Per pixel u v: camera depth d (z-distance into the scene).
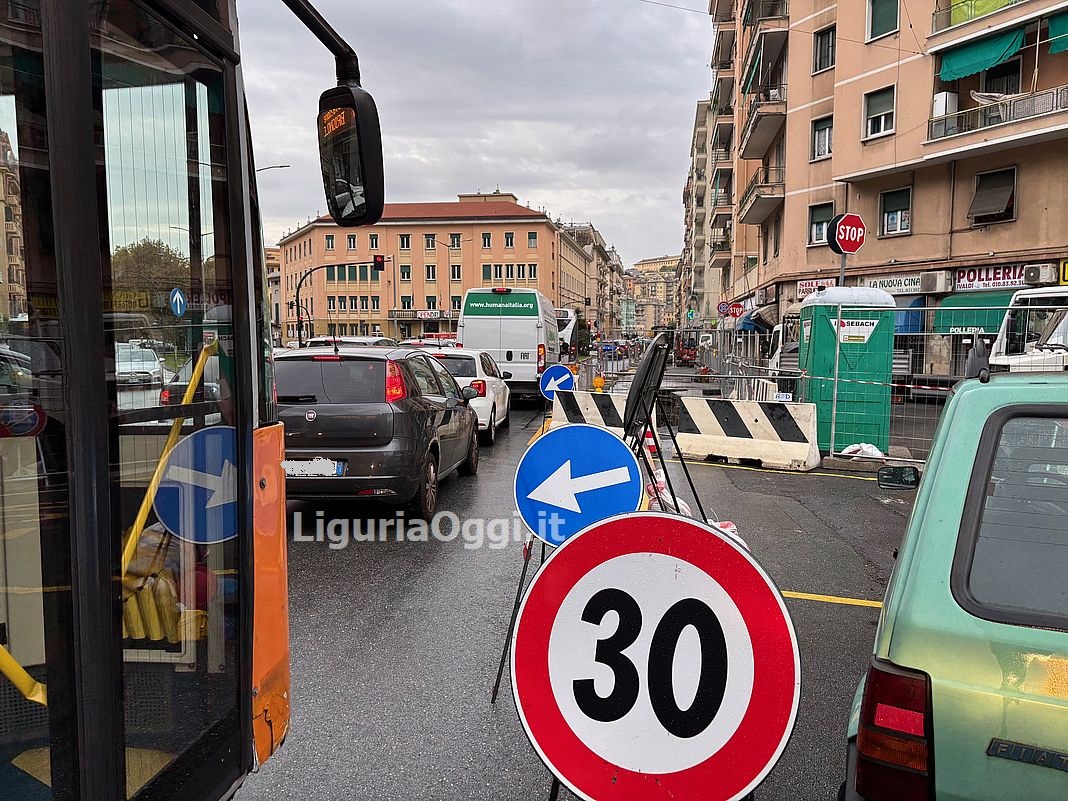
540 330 19.59
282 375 6.90
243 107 2.21
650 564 2.07
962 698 1.75
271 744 2.34
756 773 2.01
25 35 1.47
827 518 7.60
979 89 24.00
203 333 2.00
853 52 26.66
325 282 89.81
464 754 3.29
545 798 2.98
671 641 2.06
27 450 1.48
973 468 1.98
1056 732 1.68
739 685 2.03
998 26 22.44
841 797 2.05
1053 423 1.95
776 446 10.55
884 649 1.88
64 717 1.55
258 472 2.28
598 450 3.67
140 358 1.75
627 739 2.07
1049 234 22.33
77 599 1.56
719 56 49.34
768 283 33.06
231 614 2.13
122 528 1.67
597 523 2.08
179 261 1.90
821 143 28.91
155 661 1.80
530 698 2.10
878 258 26.92
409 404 7.03
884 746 1.82
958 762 1.75
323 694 3.83
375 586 5.47
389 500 6.94
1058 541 1.84
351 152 2.62
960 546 1.89
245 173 2.21
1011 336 14.98
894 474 3.39
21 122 1.46
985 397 2.08
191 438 1.95
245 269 2.20
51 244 1.51
